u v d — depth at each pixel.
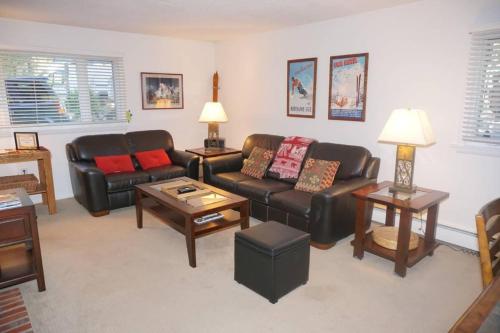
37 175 4.29
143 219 3.75
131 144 4.60
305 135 4.31
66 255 2.89
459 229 3.11
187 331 1.99
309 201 3.13
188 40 5.25
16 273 2.30
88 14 3.66
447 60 3.01
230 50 5.21
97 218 3.76
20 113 4.11
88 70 4.52
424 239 2.96
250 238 2.31
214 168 4.15
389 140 2.73
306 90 4.20
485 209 1.45
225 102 5.45
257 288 2.33
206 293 2.36
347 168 3.44
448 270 2.68
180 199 2.96
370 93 3.59
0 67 3.91
